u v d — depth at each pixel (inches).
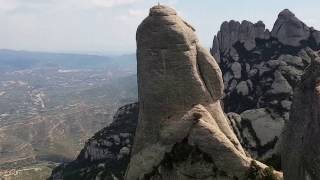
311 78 2041.1
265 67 5880.9
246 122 4579.2
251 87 5757.9
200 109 2524.6
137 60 2691.9
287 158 2076.8
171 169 2470.5
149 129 2596.0
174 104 2561.5
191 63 2591.0
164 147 2512.3
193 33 2684.5
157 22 2615.7
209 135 2422.5
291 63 5807.1
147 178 2534.5
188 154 2448.3
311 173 1793.8
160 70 2586.1
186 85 2571.4
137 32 2689.5
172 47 2583.7
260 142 4291.3
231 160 2368.4
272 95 5270.7
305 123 1962.4
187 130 2488.9
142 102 2640.3
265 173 2330.2
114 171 6023.6
